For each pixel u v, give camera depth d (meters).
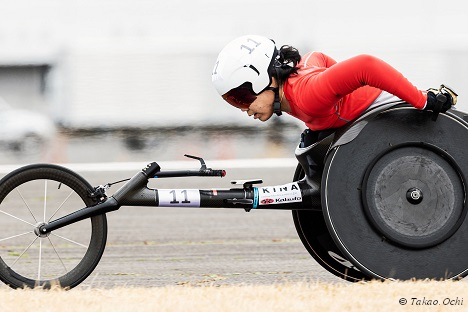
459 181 15.90
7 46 70.88
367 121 15.77
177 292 14.82
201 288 15.25
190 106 70.00
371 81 15.23
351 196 15.76
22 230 29.39
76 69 70.19
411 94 15.44
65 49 70.19
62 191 40.94
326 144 16.23
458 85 69.25
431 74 69.31
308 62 16.73
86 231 29.17
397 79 15.29
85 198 15.88
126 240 27.30
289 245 25.81
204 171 16.17
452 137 15.90
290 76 15.98
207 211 34.62
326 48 69.12
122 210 35.09
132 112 70.00
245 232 28.83
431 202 15.85
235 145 69.94
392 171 15.80
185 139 69.94
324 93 15.27
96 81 70.00
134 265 22.31
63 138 70.38
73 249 24.89
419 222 15.81
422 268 15.80
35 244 26.06
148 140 70.00
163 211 34.75
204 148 70.00
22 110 71.44
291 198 16.41
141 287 17.27
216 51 70.06
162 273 20.94
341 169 15.76
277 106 16.03
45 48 70.69
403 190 15.81
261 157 69.81
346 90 15.27
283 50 15.94
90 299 14.27
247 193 16.30
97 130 70.12
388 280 15.55
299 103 15.66
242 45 15.96
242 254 24.12
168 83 69.94
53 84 70.75
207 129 69.94
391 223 15.77
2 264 15.66
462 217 15.85
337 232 15.72
